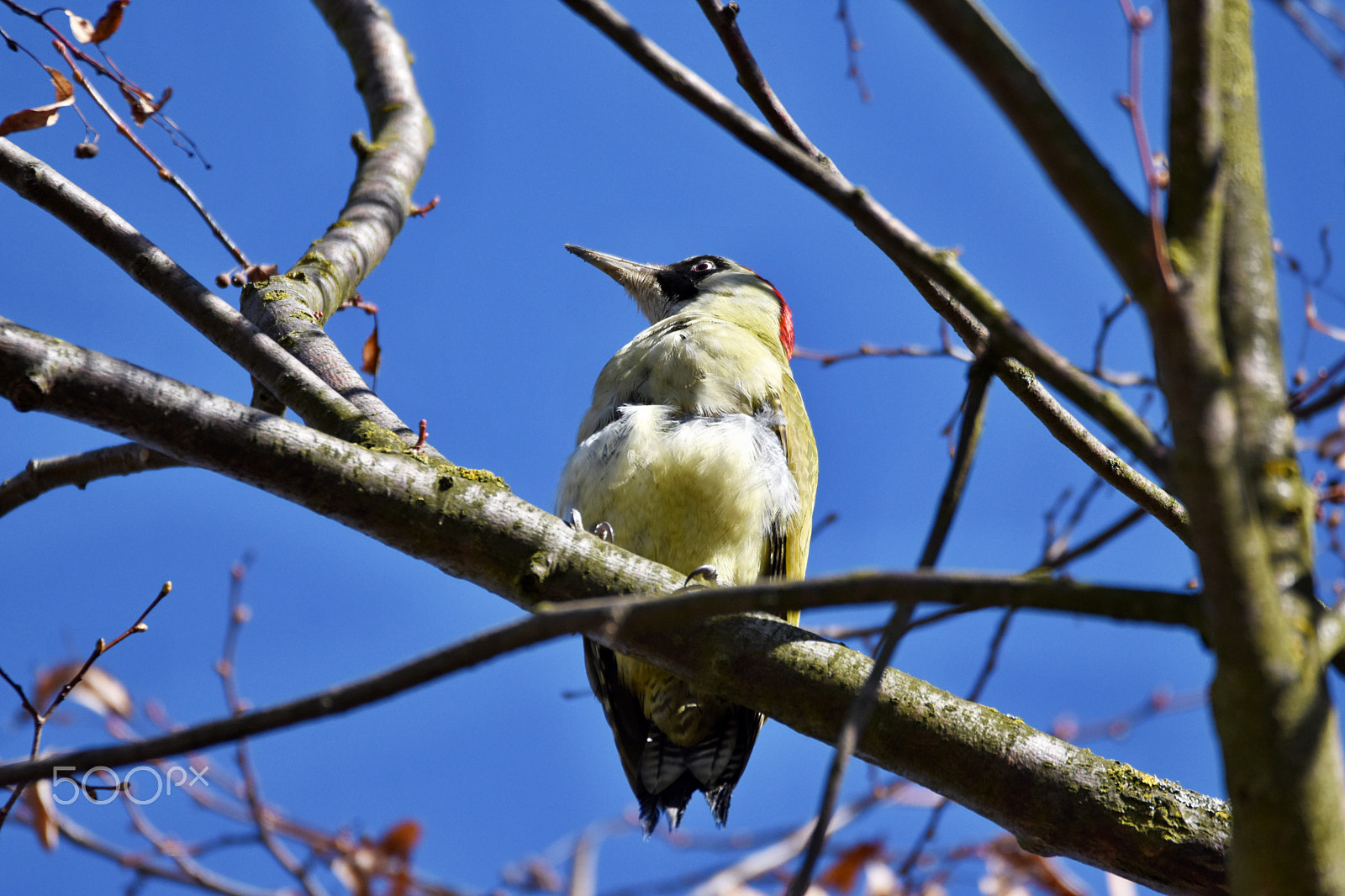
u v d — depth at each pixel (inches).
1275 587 129.3
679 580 226.1
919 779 221.3
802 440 371.6
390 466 222.4
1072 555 239.8
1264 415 153.6
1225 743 133.6
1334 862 130.7
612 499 330.3
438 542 222.4
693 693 328.5
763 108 253.4
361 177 400.2
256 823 364.5
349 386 291.7
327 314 337.7
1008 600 136.6
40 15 278.2
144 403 209.0
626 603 135.0
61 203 285.0
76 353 207.3
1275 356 157.4
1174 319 125.6
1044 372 144.8
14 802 251.1
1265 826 131.3
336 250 357.4
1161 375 130.4
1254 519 127.7
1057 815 216.4
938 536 160.7
